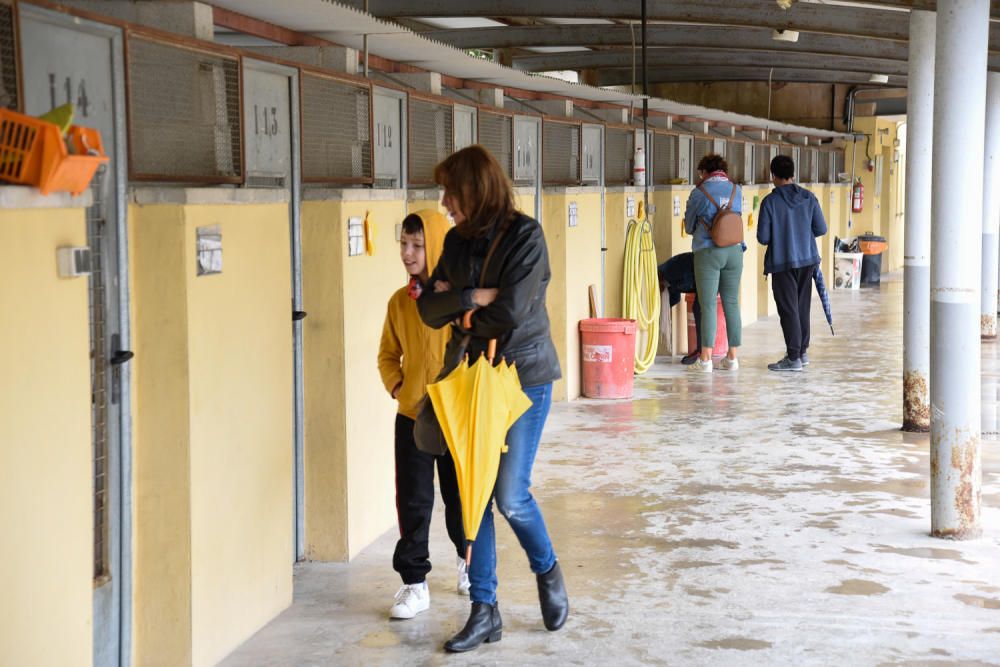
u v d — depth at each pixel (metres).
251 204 3.75
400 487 3.96
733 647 3.71
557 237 7.91
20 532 2.55
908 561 4.55
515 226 3.50
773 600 4.13
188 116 3.48
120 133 3.10
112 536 3.24
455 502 4.03
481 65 6.10
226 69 3.71
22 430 2.54
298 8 4.18
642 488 5.71
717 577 4.38
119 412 3.22
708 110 10.88
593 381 8.24
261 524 3.90
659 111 10.58
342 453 4.57
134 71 3.16
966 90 4.71
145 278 3.33
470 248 3.54
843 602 4.11
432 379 3.85
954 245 4.73
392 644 3.77
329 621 3.98
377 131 5.00
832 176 17.52
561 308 8.04
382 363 3.98
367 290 4.73
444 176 3.52
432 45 5.26
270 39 4.66
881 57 10.83
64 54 2.83
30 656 2.60
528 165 7.41
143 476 3.39
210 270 3.47
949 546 4.74
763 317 13.52
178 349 3.35
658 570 4.47
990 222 11.08
